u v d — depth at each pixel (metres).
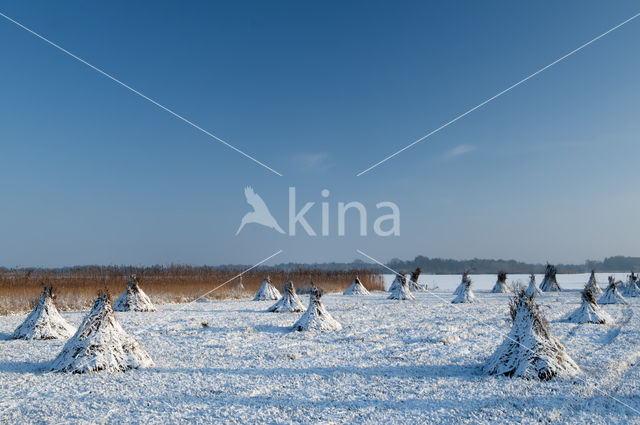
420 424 6.67
